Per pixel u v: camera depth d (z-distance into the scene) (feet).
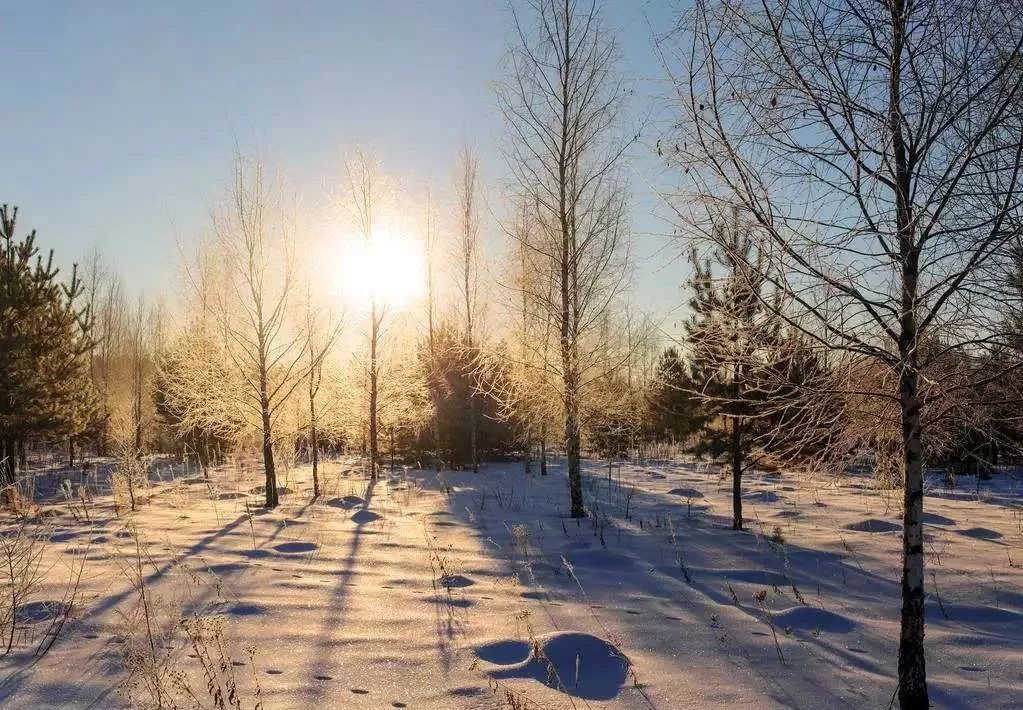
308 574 23.30
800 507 44.42
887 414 15.15
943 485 53.98
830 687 15.16
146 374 119.24
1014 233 12.05
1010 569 26.84
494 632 17.74
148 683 12.85
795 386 14.85
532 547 30.35
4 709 11.75
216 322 50.31
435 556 26.32
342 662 15.17
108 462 88.94
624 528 36.19
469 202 84.48
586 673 15.24
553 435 64.18
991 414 13.82
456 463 80.79
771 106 14.20
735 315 14.99
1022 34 12.49
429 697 13.58
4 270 54.75
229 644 15.87
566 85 41.16
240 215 48.70
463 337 81.56
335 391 62.69
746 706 13.94
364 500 47.39
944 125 13.08
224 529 32.65
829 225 13.84
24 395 52.65
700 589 23.73
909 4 13.20
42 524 31.40
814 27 13.79
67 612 16.74
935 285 13.15
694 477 66.90
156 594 19.47
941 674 16.42
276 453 68.85
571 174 41.78
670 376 39.24
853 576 26.23
